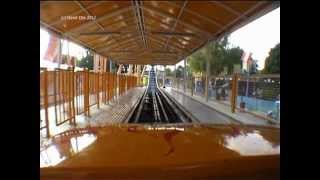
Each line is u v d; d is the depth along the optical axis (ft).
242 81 49.42
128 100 98.94
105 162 9.52
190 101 87.20
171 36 56.49
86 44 60.54
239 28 40.01
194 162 9.55
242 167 9.62
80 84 51.60
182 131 12.15
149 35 56.08
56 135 11.95
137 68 288.92
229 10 32.63
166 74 314.14
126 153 10.08
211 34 49.32
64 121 39.17
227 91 62.64
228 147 10.40
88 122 42.63
